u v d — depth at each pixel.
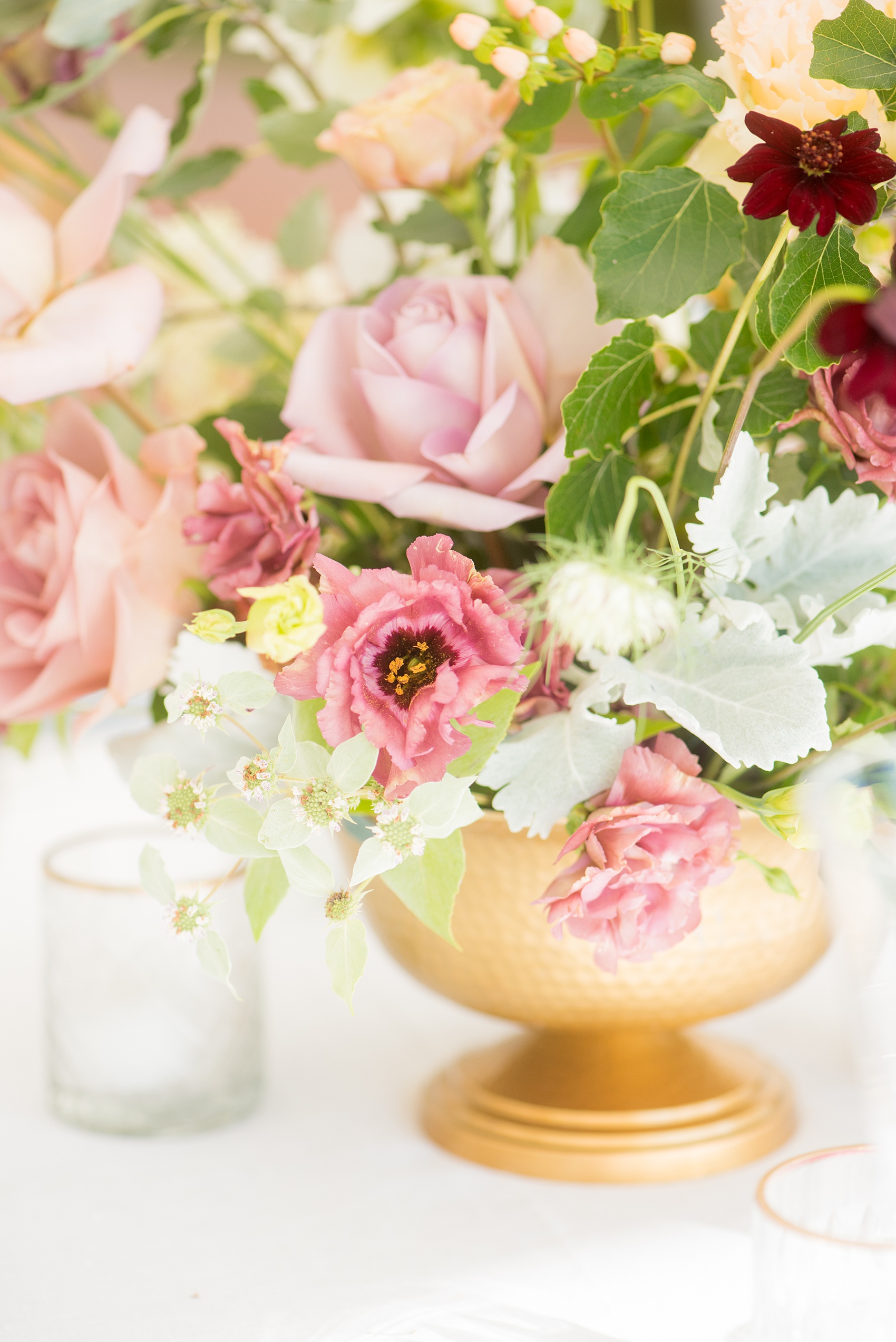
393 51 1.20
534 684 0.95
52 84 1.12
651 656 0.94
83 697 1.04
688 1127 1.02
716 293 1.04
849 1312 0.89
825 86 0.93
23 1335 0.94
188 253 1.28
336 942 0.92
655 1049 1.04
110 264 1.15
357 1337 0.94
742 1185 1.01
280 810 0.92
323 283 1.28
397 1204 1.01
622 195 0.95
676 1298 0.95
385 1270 0.97
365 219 1.29
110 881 1.11
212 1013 1.06
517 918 0.98
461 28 0.95
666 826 0.93
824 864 0.90
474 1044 1.13
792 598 0.96
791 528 0.95
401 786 0.92
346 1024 1.15
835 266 0.93
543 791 0.93
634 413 0.97
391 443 0.99
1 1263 0.98
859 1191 0.92
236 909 1.06
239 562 0.98
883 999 0.89
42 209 1.13
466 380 0.99
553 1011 1.00
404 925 1.01
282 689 0.92
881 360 0.86
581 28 1.07
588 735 0.93
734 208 0.96
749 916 0.98
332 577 0.92
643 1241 0.98
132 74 2.06
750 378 0.94
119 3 1.09
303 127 1.15
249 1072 1.07
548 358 1.00
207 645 0.99
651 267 0.95
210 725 0.93
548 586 0.91
